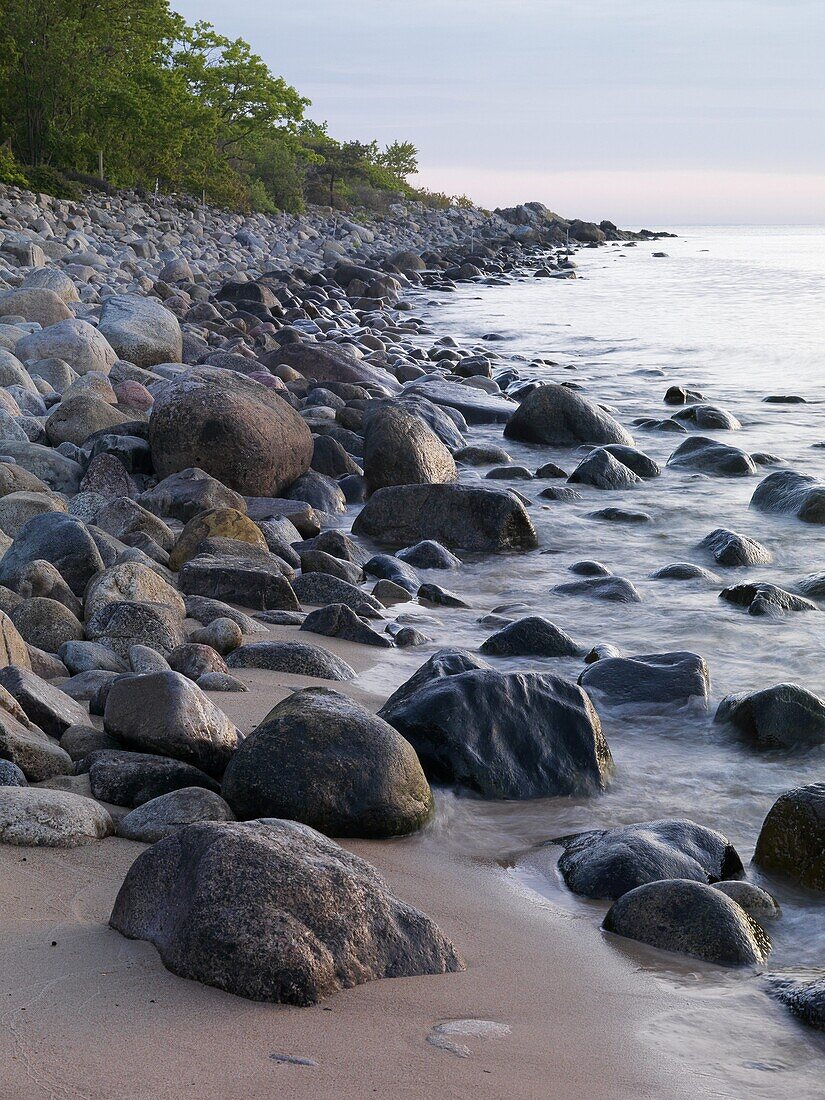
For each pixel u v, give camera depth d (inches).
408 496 386.6
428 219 3132.4
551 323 1141.1
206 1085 92.7
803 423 604.1
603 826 181.2
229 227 1977.1
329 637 276.8
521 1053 106.7
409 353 838.5
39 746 171.0
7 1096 87.8
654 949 138.6
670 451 535.8
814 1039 117.7
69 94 1913.1
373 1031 107.0
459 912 145.4
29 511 337.1
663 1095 102.5
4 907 126.5
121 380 550.9
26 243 1067.9
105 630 243.3
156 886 122.2
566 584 328.8
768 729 214.8
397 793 170.1
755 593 306.3
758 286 1567.4
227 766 170.2
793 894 158.6
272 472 419.8
